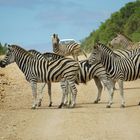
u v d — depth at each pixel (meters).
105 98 28.94
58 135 18.94
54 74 25.94
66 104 26.06
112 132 19.11
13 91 32.81
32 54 26.66
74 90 25.89
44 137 18.69
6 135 19.17
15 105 27.39
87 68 26.67
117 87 33.03
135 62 26.06
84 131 19.45
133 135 18.47
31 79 26.30
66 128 20.17
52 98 29.53
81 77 26.81
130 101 27.17
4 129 20.39
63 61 26.02
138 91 30.91
